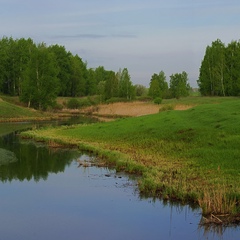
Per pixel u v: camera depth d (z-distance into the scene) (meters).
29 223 16.42
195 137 31.31
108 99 103.88
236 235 14.95
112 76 107.56
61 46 120.94
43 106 88.19
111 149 32.41
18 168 27.62
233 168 22.92
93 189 21.53
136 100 100.31
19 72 104.81
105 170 26.47
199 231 15.38
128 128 40.31
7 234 15.24
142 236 14.97
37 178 24.47
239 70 88.94
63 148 36.56
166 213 17.45
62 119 72.50
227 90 91.75
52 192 21.12
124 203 18.91
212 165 23.98
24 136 45.22
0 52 103.25
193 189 19.20
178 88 102.56
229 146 27.08
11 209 18.27
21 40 107.31
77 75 124.12
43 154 33.38
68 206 18.59
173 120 38.91
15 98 96.19
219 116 36.03
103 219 16.81
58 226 16.08
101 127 44.19
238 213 16.56
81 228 15.85
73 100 96.12
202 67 100.25
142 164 25.61
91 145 34.91
